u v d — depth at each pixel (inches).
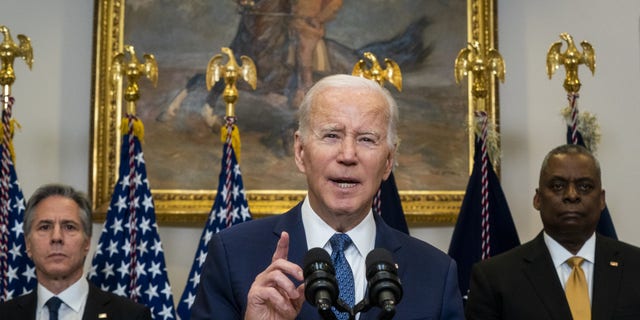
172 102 263.9
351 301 112.3
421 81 270.4
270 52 268.2
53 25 266.1
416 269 118.3
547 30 275.6
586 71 272.2
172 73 265.1
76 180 260.4
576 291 183.8
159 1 267.9
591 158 191.8
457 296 118.9
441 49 272.4
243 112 264.5
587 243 190.2
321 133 112.3
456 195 264.8
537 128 271.4
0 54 227.5
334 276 88.2
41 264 186.1
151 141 261.4
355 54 270.4
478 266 193.8
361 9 272.7
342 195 112.1
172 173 260.4
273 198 259.4
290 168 263.0
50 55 264.7
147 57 234.1
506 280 187.3
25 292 222.4
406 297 115.0
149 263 230.5
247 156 262.2
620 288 181.2
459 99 270.7
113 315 187.3
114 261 228.5
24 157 259.1
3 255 222.4
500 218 238.1
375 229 120.6
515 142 270.5
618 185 267.1
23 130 260.1
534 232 267.1
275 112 265.3
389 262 89.6
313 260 89.2
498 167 261.0
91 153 257.3
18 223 225.9
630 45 273.6
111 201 232.7
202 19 268.4
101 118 259.0
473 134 260.4
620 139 269.1
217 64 237.8
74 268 188.1
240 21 268.8
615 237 234.2
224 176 236.8
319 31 270.4
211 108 264.7
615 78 272.1
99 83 260.4
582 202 187.6
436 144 267.6
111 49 262.7
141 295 228.2
